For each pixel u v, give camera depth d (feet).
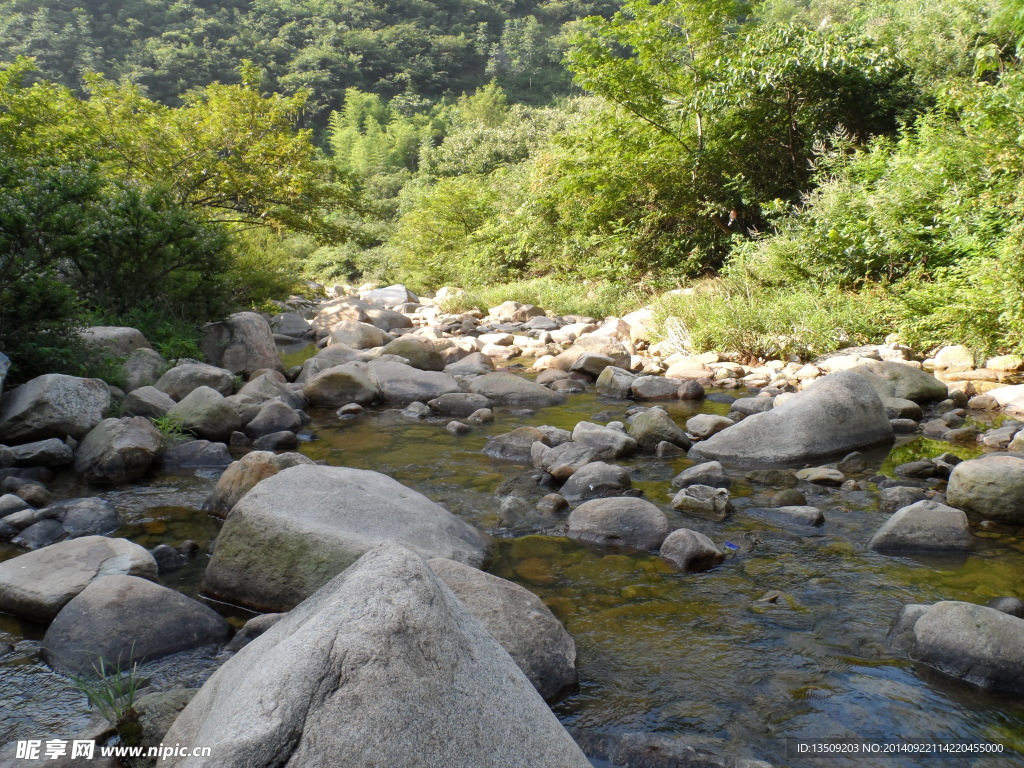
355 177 57.36
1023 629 9.31
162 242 31.99
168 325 31.45
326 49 248.73
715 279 48.49
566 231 63.41
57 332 23.24
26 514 14.20
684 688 9.11
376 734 5.29
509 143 129.08
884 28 57.57
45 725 8.30
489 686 6.06
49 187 22.98
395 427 23.41
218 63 222.69
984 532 13.91
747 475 17.61
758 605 11.21
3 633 10.27
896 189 35.94
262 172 52.31
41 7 210.79
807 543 13.60
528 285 62.75
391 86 257.34
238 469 15.25
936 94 38.24
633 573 12.36
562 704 8.79
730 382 29.32
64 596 10.61
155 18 236.43
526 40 276.21
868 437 20.18
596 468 16.78
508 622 9.27
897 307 33.53
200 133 51.88
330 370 26.94
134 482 17.38
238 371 31.83
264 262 50.26
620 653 9.90
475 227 85.46
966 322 29.68
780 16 103.55
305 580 10.89
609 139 55.47
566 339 43.19
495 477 17.93
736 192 53.16
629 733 8.07
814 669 9.48
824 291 37.65
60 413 19.25
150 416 21.53
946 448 19.99
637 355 37.35
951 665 9.35
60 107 45.19
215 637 10.21
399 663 5.70
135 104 51.19
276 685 5.47
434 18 299.58
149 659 9.66
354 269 108.37
